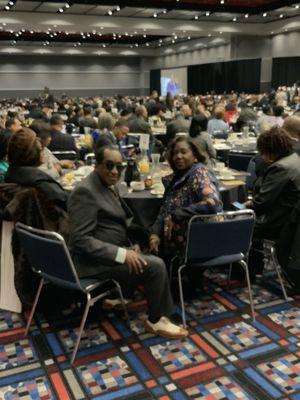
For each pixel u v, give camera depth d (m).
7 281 2.96
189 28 16.80
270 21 17.36
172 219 2.76
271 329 2.78
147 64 29.16
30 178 2.68
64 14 14.79
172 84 26.17
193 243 2.54
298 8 14.48
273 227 3.04
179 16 15.77
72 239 2.43
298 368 2.40
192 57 24.38
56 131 5.41
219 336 2.71
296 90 14.02
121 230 2.62
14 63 26.72
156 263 2.53
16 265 2.74
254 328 2.79
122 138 5.47
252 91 19.59
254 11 14.78
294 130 3.71
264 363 2.45
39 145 2.80
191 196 2.85
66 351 2.58
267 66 19.14
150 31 16.81
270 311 2.99
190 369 2.40
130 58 29.27
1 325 2.87
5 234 2.88
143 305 3.08
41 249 2.31
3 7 13.36
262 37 19.14
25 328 2.83
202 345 2.62
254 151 5.53
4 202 2.68
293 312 2.98
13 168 2.71
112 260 2.41
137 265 2.43
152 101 10.43
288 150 3.03
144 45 27.06
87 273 2.47
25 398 2.21
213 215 2.57
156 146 5.93
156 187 3.31
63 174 3.97
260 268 3.42
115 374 2.37
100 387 2.28
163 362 2.47
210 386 2.27
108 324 2.85
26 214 2.63
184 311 2.85
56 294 2.97
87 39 23.56
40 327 2.84
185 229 2.80
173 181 2.99
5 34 20.92
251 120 8.57
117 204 2.61
